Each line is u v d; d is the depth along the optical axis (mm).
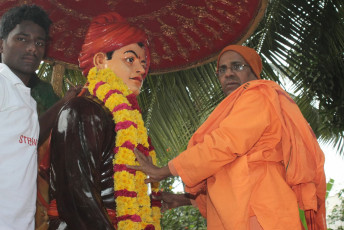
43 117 2656
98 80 2617
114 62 2703
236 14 3281
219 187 2607
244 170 2551
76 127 2277
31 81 2934
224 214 2518
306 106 6324
